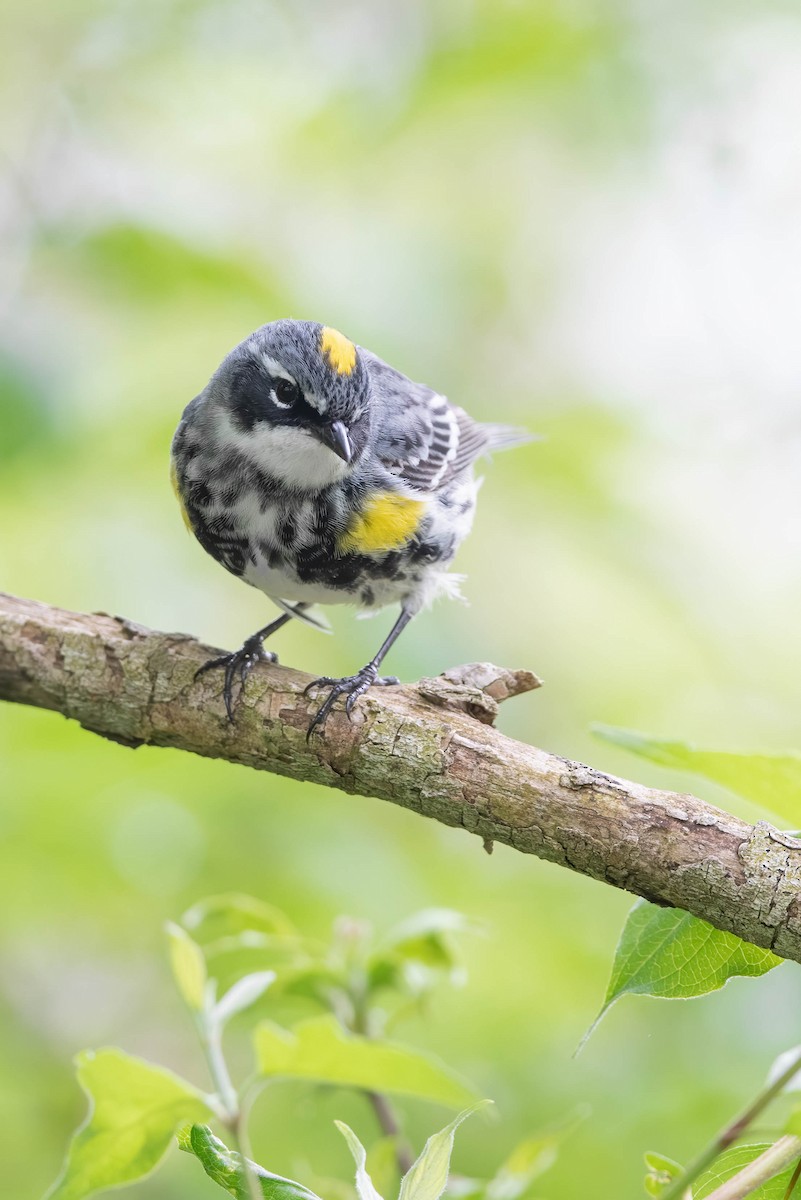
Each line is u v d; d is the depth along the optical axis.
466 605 12.96
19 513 12.79
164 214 12.68
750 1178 3.90
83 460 12.07
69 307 13.59
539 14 14.38
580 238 17.17
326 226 15.10
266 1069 3.97
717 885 4.92
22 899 11.41
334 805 12.21
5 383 11.40
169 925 4.35
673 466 15.66
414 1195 3.67
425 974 6.50
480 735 5.59
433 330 14.18
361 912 11.15
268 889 11.47
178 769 11.73
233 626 13.50
